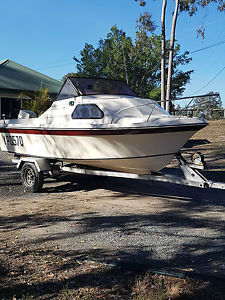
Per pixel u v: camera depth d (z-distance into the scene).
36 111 16.97
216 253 3.88
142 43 27.95
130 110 6.52
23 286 3.16
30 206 6.28
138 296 2.90
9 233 4.72
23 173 7.73
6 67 22.45
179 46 28.89
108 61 31.33
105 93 7.25
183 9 18.61
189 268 3.46
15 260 3.75
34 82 21.55
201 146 15.11
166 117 6.12
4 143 9.06
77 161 7.09
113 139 6.09
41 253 3.95
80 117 6.64
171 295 2.92
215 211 5.83
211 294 2.92
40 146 7.66
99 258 3.75
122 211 5.87
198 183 5.84
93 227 4.94
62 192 7.57
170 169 10.03
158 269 3.43
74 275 3.36
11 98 19.50
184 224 5.07
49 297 2.95
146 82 30.66
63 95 7.26
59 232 4.73
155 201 6.63
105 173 6.87
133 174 6.53
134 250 4.01
